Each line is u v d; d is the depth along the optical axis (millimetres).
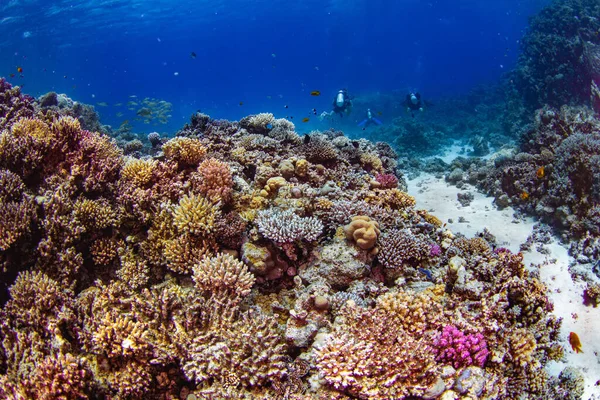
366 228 5910
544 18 21531
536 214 11227
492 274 6273
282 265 5973
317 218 6805
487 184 13875
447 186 15500
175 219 5988
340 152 10906
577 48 18719
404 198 8391
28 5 34938
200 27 74188
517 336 5371
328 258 5875
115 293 5289
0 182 6102
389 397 3984
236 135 11211
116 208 6605
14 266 5570
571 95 19000
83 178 6785
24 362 4520
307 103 76750
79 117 15266
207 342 4660
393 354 4211
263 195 7152
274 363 4367
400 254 6125
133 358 4582
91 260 6098
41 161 6805
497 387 4613
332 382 4160
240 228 6133
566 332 7156
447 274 6133
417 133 24359
